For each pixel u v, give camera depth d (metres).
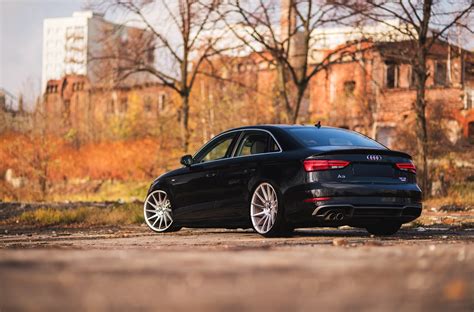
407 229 10.92
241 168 9.24
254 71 40.72
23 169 33.12
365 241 7.73
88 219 14.77
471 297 2.50
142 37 28.62
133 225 13.95
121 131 52.22
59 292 2.40
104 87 29.98
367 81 46.31
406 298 2.39
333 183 8.43
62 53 143.50
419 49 23.27
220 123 38.75
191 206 10.02
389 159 8.77
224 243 7.69
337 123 49.78
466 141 39.31
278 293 2.45
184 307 2.14
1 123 44.66
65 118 49.62
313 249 5.04
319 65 27.09
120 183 39.09
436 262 3.64
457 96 45.44
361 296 2.40
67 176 40.41
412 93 47.28
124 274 2.99
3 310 2.06
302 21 26.75
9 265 3.22
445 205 18.91
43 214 15.04
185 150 28.27
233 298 2.33
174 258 3.77
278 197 8.67
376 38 26.78
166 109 52.88
